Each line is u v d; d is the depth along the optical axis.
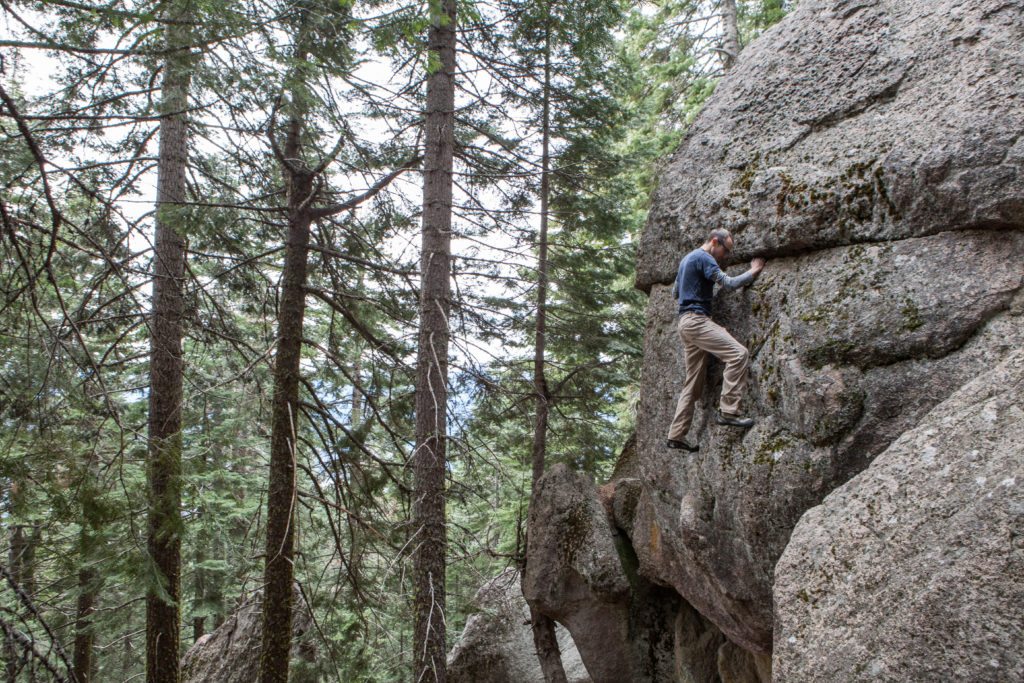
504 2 10.27
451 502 10.41
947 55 5.52
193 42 7.01
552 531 9.33
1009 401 3.81
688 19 15.79
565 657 11.12
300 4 8.24
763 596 5.85
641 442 7.37
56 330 6.70
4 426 6.68
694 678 8.27
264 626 9.33
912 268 5.24
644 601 9.10
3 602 9.13
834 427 5.30
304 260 9.90
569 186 12.62
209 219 9.04
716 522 6.11
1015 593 3.08
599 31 10.75
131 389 10.58
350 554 9.59
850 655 3.52
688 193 7.00
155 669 10.02
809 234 5.81
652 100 16.20
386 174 10.03
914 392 5.06
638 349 12.84
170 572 10.23
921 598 3.37
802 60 6.59
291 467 9.56
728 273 6.44
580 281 12.92
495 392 10.49
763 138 6.57
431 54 6.58
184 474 8.91
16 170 7.31
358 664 10.54
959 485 3.58
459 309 10.01
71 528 9.46
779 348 5.80
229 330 11.91
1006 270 4.88
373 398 10.80
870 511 3.87
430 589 8.60
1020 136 4.86
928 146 5.25
